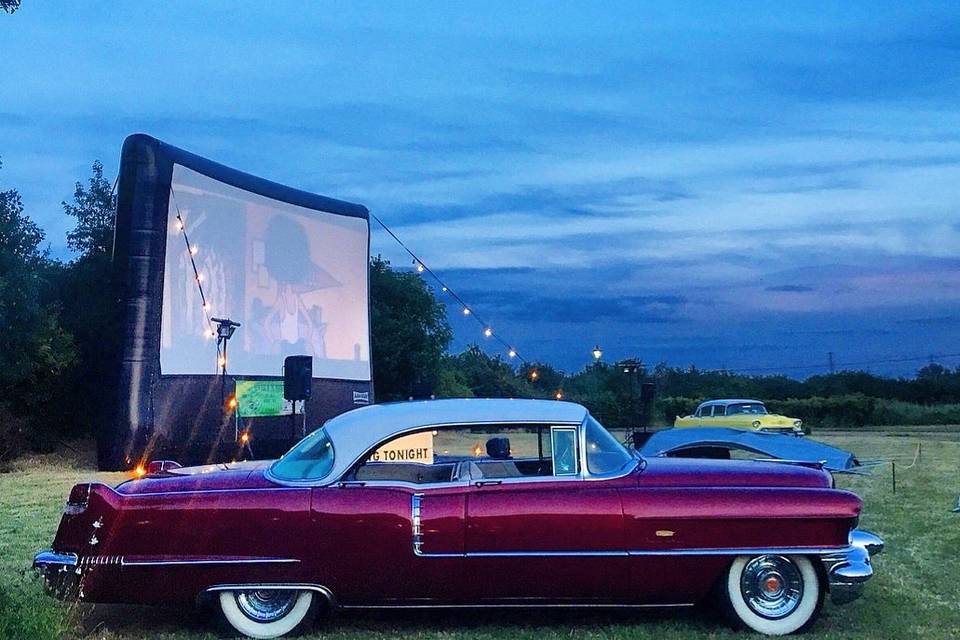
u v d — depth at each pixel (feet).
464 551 16.28
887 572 21.89
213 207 58.85
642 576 16.57
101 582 16.33
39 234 66.64
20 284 62.44
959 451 63.98
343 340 71.97
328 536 16.26
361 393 73.15
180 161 56.08
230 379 59.21
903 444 72.59
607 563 16.46
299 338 66.54
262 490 16.60
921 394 137.39
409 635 16.87
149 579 16.31
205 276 57.93
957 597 19.60
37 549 24.66
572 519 16.42
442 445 17.51
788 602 16.90
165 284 54.54
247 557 16.26
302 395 51.70
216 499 16.46
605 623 17.75
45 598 16.38
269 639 16.60
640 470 17.22
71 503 16.80
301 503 16.39
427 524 16.30
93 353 72.49
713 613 18.29
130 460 53.06
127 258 53.67
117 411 53.01
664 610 18.49
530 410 17.62
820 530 16.65
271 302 63.87
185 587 16.35
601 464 17.12
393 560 16.30
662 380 138.41
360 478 17.04
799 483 17.17
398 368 103.24
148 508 16.42
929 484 40.42
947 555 24.00
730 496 16.67
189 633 17.04
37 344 64.69
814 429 106.63
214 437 57.77
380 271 105.40
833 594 16.83
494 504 16.44
